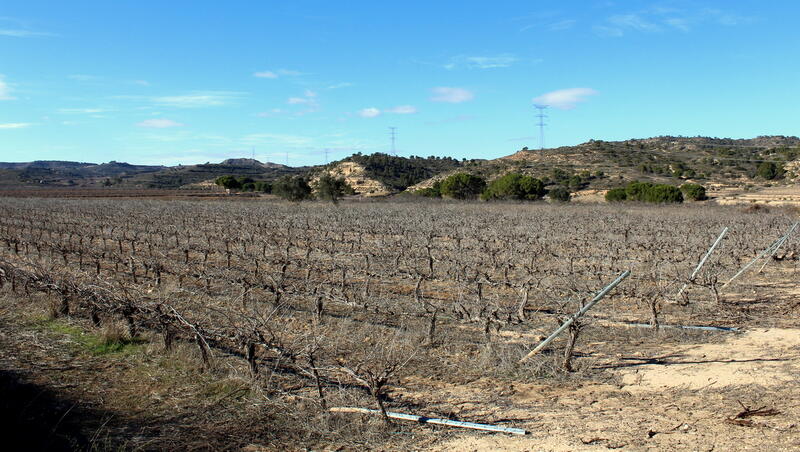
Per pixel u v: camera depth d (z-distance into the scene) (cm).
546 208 5175
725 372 855
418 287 1345
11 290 1288
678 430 651
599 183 9556
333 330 1080
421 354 950
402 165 14050
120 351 920
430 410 723
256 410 713
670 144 16062
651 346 1012
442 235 2898
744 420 667
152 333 1008
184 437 639
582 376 849
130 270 1630
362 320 1166
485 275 1515
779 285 1614
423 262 1953
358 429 663
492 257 1828
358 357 920
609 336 1073
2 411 679
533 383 823
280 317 1126
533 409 726
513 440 635
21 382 777
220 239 2339
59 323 1063
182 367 853
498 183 7256
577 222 3534
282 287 1235
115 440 624
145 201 6297
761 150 13875
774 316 1231
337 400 748
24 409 686
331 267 1681
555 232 2923
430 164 15012
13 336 977
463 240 2636
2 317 1090
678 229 3008
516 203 6175
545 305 1336
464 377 846
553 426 670
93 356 895
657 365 898
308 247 2092
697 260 1873
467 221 3547
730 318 1214
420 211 4606
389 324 1145
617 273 1667
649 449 605
